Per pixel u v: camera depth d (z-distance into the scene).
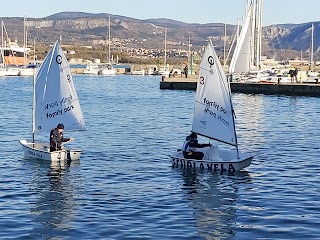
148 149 42.75
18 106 81.19
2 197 27.42
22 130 54.09
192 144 34.88
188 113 72.94
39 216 24.14
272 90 105.06
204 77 35.31
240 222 23.45
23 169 34.25
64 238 21.34
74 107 39.78
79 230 22.27
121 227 22.67
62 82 39.31
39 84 39.19
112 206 25.81
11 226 22.75
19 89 123.62
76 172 33.56
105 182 30.95
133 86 141.75
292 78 116.81
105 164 36.25
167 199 27.17
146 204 26.19
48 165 35.56
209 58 35.00
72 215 24.31
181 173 33.25
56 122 39.44
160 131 54.12
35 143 38.94
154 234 21.81
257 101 91.12
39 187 29.62
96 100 94.81
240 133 53.28
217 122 35.00
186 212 24.91
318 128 57.41
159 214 24.56
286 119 66.25
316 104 86.50
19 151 40.84
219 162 33.53
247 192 28.64
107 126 57.75
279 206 25.88
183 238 21.39
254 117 68.19
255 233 22.00
